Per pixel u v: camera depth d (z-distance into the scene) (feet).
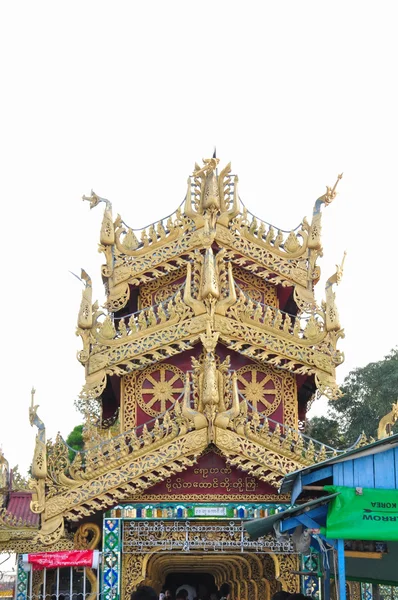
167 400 81.10
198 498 73.26
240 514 72.84
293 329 78.79
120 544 71.51
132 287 88.17
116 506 72.38
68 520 72.79
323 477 50.83
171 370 81.92
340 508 48.19
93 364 77.41
